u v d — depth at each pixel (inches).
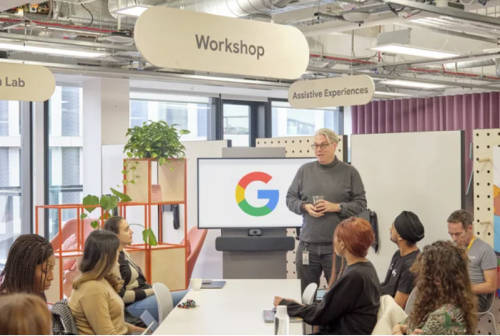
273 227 214.8
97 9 249.8
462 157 226.1
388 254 244.8
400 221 160.2
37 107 339.3
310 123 494.0
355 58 350.9
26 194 343.3
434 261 110.7
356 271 125.4
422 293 112.0
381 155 245.8
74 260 259.1
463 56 304.5
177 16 119.0
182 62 120.0
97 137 339.9
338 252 130.7
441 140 230.4
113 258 129.5
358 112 496.4
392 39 271.1
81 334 125.4
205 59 123.1
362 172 251.0
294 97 252.2
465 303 109.1
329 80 241.8
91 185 344.8
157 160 230.8
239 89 408.2
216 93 426.0
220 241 204.4
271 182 214.8
